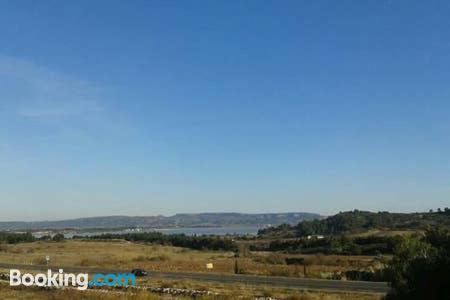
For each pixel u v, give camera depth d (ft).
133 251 423.23
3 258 314.35
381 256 285.23
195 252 440.86
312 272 202.39
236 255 370.32
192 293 124.26
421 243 126.82
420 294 81.61
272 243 475.31
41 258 312.71
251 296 118.83
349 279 178.19
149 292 128.67
